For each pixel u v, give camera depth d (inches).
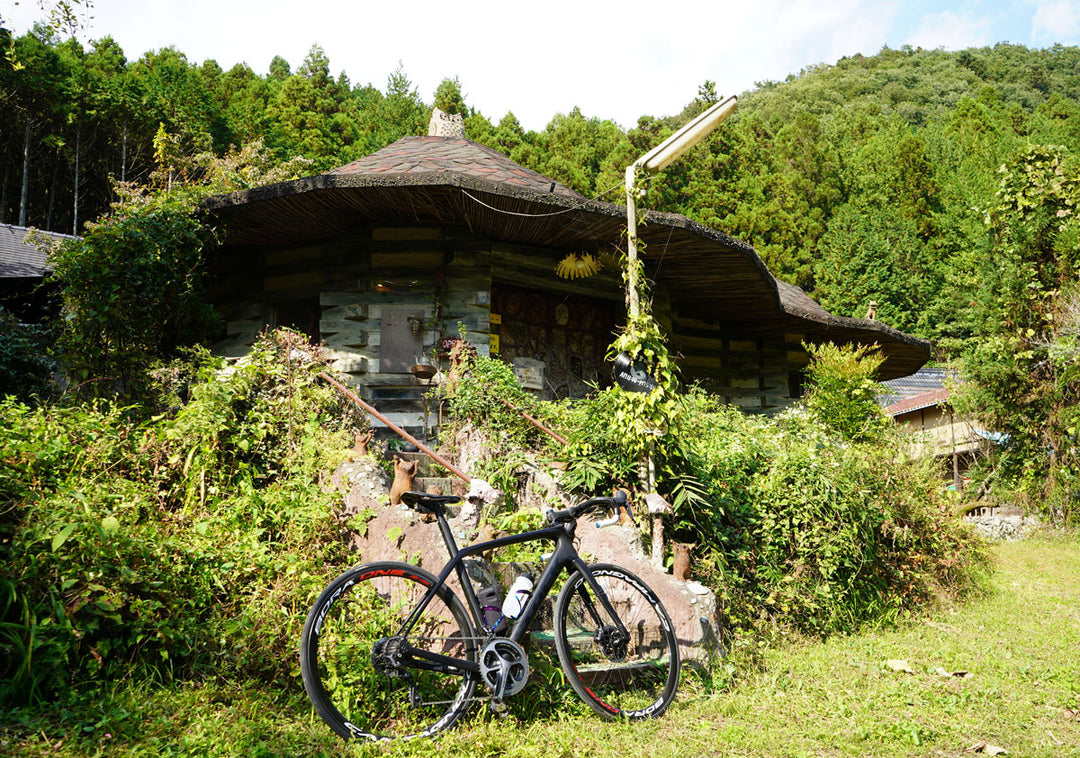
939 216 1770.4
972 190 1734.7
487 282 359.3
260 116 1637.6
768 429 296.7
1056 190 539.8
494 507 223.5
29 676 127.1
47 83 1346.0
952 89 3841.0
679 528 230.1
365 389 348.5
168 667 143.6
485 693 154.1
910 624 262.2
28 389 356.8
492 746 137.1
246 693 140.4
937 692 183.5
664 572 198.8
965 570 316.5
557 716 156.3
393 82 2501.2
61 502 152.7
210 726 125.3
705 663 186.4
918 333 1494.8
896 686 184.2
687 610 189.3
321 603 138.5
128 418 232.5
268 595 162.1
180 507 198.4
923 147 1942.7
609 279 400.5
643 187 247.0
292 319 382.9
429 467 256.2
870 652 218.5
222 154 1427.2
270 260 378.9
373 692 146.8
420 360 347.3
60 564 142.6
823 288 1590.8
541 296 414.0
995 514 594.9
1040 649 232.8
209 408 211.5
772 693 177.5
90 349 299.1
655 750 141.6
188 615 152.6
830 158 1996.8
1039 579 364.8
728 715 164.2
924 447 355.3
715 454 257.6
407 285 354.3
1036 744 152.3
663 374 231.5
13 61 435.2
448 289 356.8
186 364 289.4
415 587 159.6
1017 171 560.7
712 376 512.7
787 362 541.0
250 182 695.7
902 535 285.0
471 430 262.5
